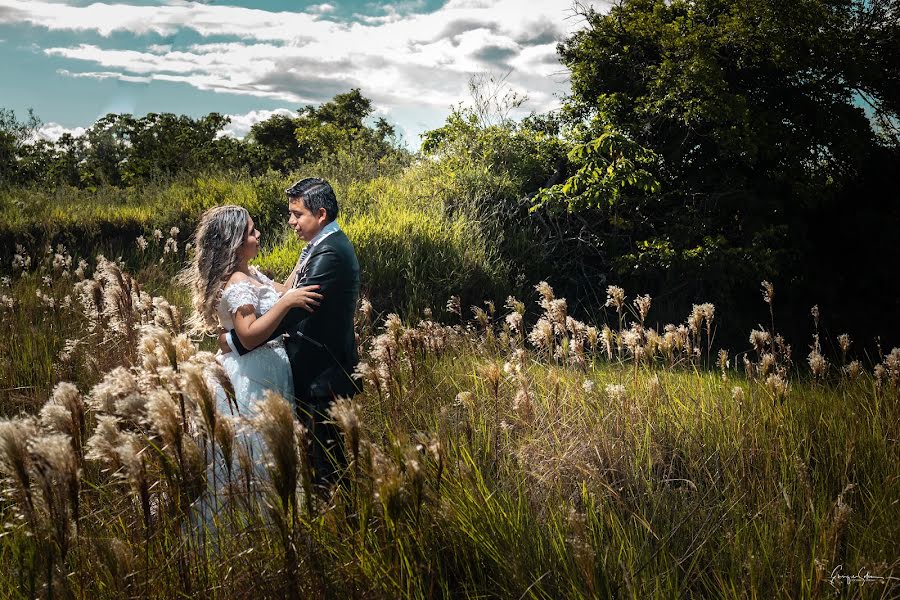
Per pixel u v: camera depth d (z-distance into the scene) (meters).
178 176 16.75
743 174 13.41
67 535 1.74
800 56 12.83
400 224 10.40
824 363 4.23
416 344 3.65
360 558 2.10
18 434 1.66
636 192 13.05
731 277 12.02
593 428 3.54
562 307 4.26
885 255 13.52
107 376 2.16
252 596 2.02
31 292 7.64
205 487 1.99
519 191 12.82
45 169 24.30
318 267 3.13
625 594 2.21
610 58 13.77
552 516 2.50
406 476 1.95
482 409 3.72
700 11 13.66
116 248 11.98
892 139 14.62
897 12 14.16
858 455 3.45
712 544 2.62
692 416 3.84
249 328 2.99
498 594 2.28
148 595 1.97
